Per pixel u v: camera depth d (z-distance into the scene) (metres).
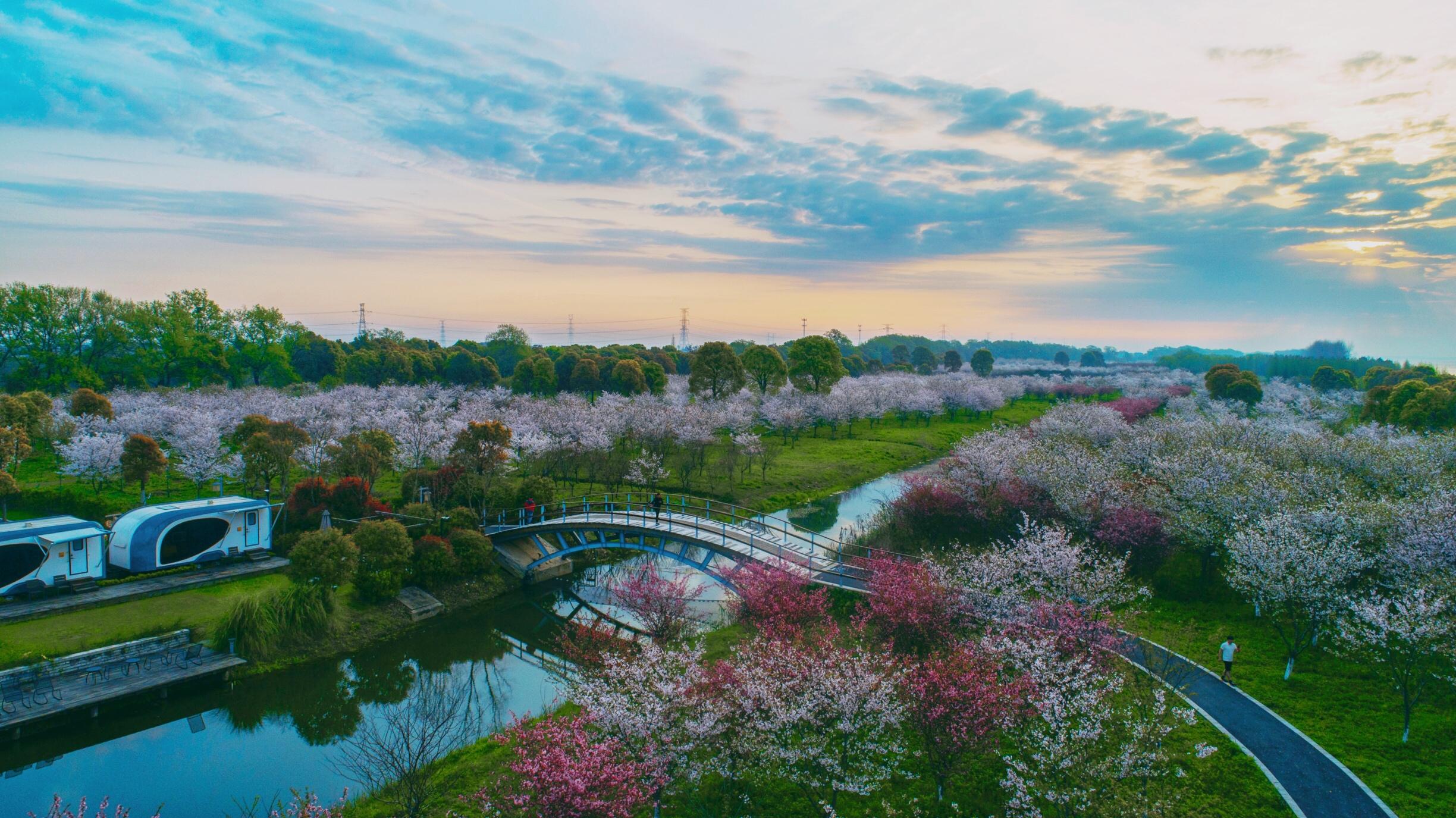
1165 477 36.38
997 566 24.22
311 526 35.22
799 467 60.62
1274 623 23.73
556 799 14.00
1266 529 25.98
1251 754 17.92
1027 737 17.42
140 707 22.48
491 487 40.56
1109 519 30.64
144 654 23.98
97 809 18.12
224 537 32.38
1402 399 64.44
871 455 68.62
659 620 25.50
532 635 29.89
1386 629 20.14
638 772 15.55
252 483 39.50
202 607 27.70
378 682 25.77
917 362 177.00
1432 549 25.48
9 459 41.72
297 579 28.33
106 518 33.62
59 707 20.80
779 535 38.28
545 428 56.88
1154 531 30.00
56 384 69.88
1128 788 15.71
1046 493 35.12
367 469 39.06
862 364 146.25
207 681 23.75
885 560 26.73
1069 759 15.78
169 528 30.70
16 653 23.12
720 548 29.98
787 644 19.66
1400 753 18.17
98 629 25.31
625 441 61.44
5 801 18.53
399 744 18.09
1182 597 29.17
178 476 48.06
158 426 52.94
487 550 34.06
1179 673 21.84
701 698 16.78
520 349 124.75
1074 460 36.59
